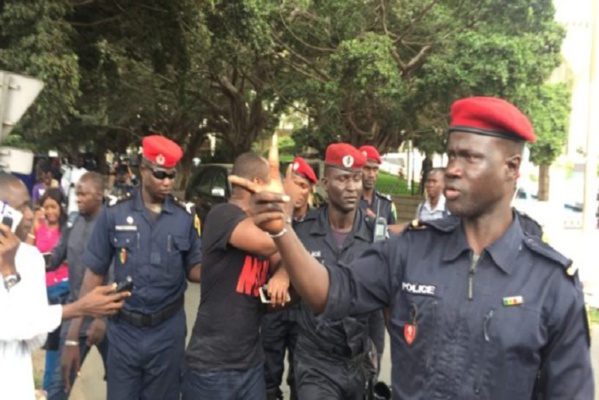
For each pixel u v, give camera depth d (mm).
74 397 5125
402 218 19406
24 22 8312
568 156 16422
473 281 1790
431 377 1785
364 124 16500
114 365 3686
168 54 12562
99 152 29031
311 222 3945
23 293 2494
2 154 4031
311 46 15461
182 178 27328
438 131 16062
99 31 11680
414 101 13703
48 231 5363
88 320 4078
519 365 1726
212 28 12172
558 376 1751
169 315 3729
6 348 2514
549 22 13797
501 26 13711
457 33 13766
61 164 20031
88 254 3738
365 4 14727
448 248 1861
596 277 8672
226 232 3078
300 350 3650
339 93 14172
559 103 16234
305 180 4852
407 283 1874
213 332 3154
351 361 3578
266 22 12953
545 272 1773
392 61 13641
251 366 3201
